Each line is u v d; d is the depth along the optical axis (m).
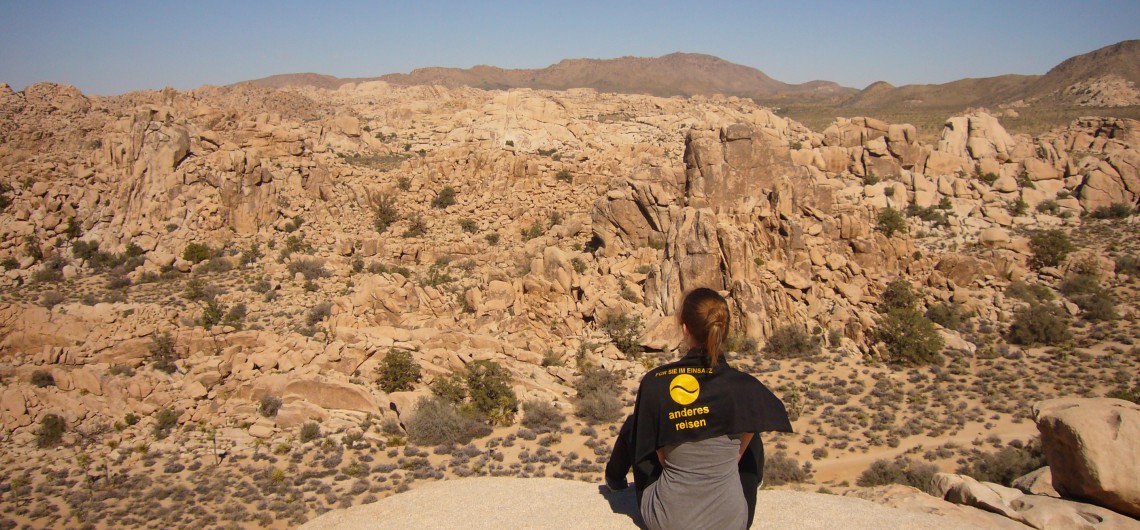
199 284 63.84
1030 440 33.72
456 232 77.12
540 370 44.03
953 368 44.03
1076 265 60.09
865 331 47.69
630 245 65.06
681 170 66.62
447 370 43.38
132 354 43.91
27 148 108.50
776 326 48.94
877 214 67.88
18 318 44.38
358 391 39.44
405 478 32.81
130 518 29.89
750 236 54.69
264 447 36.47
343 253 71.56
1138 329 48.56
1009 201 76.00
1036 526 9.21
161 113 77.38
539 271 52.22
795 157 81.19
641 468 7.28
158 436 37.38
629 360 46.31
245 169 77.38
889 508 7.81
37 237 71.31
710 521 6.86
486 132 122.25
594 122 136.75
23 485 32.59
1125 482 9.32
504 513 7.70
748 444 7.30
